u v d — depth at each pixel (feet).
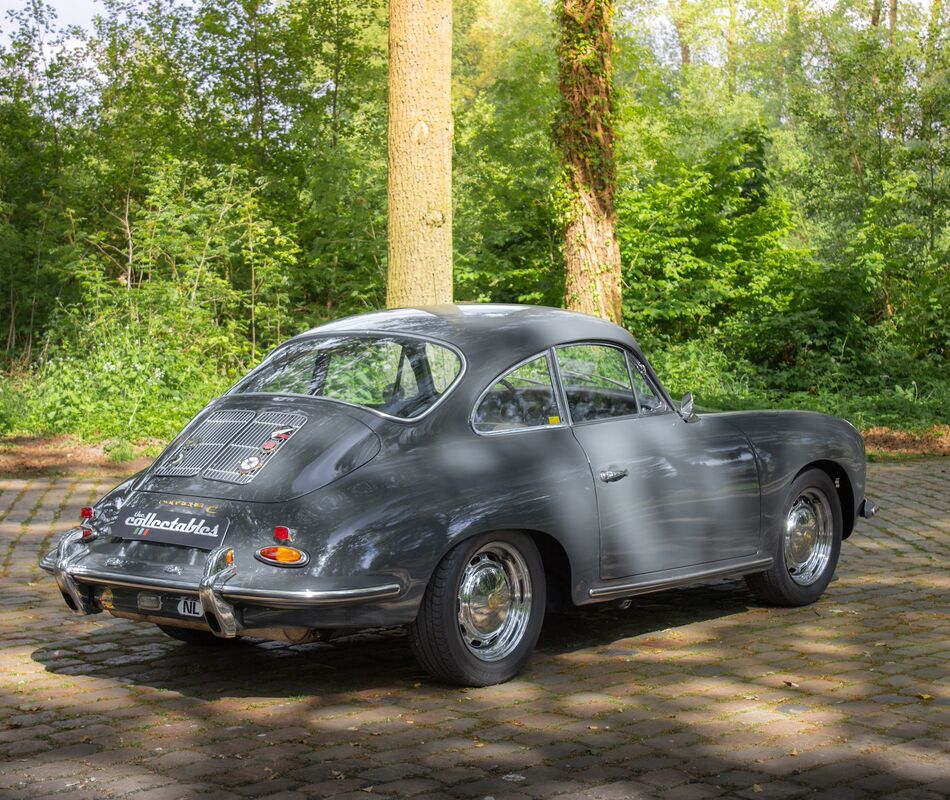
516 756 14.10
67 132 77.46
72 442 42.91
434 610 16.49
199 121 76.02
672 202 66.39
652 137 73.10
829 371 63.26
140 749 14.30
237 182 71.87
